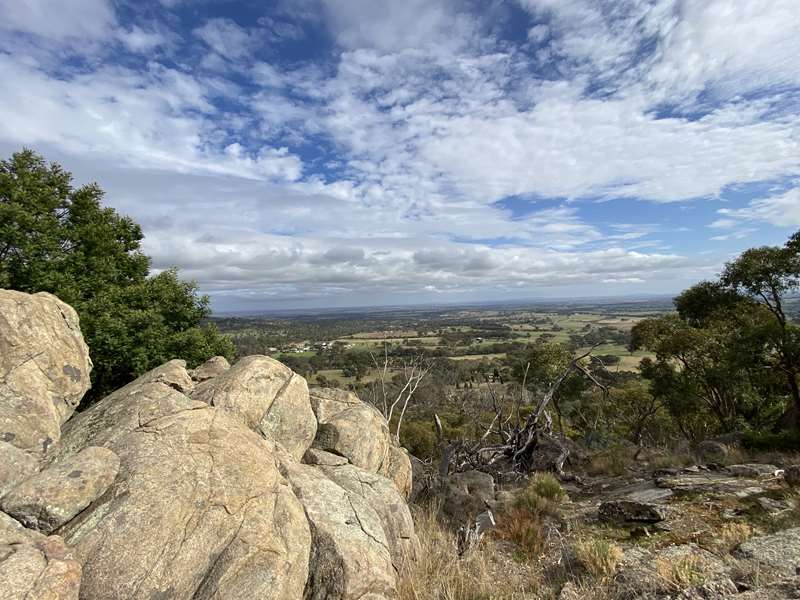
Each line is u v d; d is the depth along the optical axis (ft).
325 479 21.68
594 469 56.34
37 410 18.80
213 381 24.66
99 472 14.87
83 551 12.93
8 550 11.62
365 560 17.42
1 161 63.77
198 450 17.03
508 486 51.65
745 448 56.39
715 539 24.20
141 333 61.11
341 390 33.94
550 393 64.18
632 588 19.31
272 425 23.76
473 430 88.28
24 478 15.94
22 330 20.58
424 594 19.65
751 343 80.33
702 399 107.45
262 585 14.08
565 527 30.32
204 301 80.84
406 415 115.14
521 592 21.12
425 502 35.94
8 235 55.52
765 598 16.35
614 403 128.98
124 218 80.18
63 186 70.23
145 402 19.79
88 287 63.52
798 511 26.12
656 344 106.52
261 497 16.74
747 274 89.25
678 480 38.17
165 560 13.55
